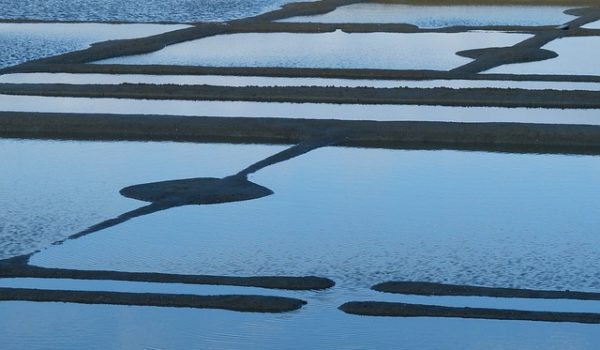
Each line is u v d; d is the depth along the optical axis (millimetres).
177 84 42812
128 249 25859
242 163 32812
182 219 27828
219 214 28188
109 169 32312
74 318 22172
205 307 22562
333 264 24922
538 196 29453
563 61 50375
